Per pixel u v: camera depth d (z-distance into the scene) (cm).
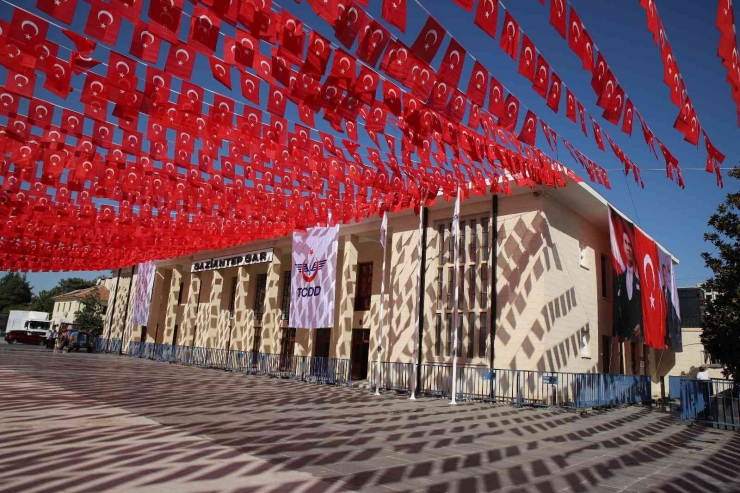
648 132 525
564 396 1314
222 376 1878
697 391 1090
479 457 624
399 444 684
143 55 426
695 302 2850
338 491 439
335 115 482
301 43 411
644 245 1769
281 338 2400
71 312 5150
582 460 637
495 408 1227
